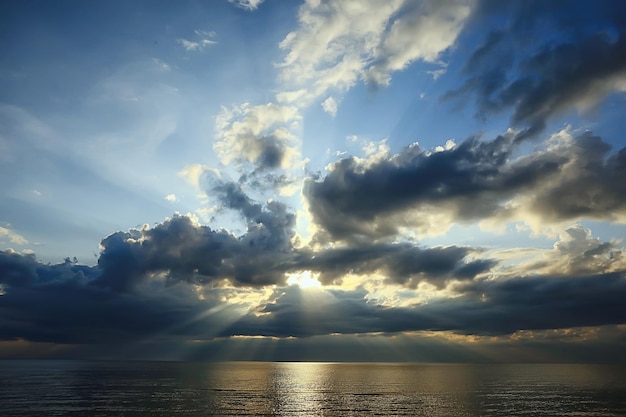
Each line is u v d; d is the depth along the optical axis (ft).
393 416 308.60
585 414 317.42
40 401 374.63
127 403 366.43
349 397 447.42
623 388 568.00
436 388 573.33
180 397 422.41
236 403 381.19
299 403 388.37
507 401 406.00
